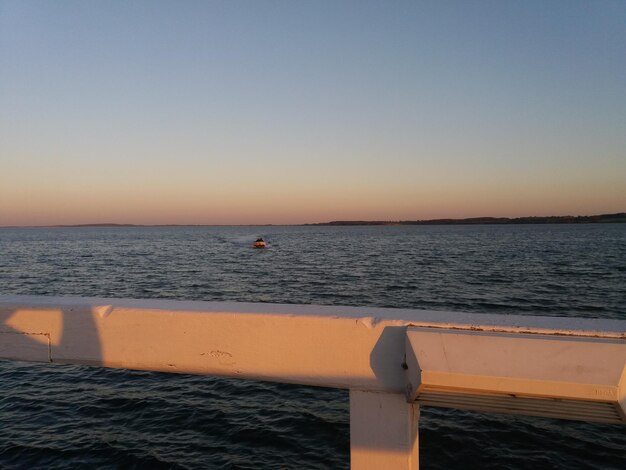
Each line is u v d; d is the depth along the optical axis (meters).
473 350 1.22
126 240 106.50
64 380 9.71
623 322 1.30
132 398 8.74
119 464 6.39
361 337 1.40
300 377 1.47
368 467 1.43
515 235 116.12
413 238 104.25
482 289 22.67
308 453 6.71
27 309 1.69
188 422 7.72
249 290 23.70
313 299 20.56
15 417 7.91
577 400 1.14
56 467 6.29
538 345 1.21
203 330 1.54
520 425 7.44
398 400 1.39
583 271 29.92
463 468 6.30
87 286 26.19
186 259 46.34
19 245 80.44
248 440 7.09
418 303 19.11
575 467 6.30
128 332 1.61
